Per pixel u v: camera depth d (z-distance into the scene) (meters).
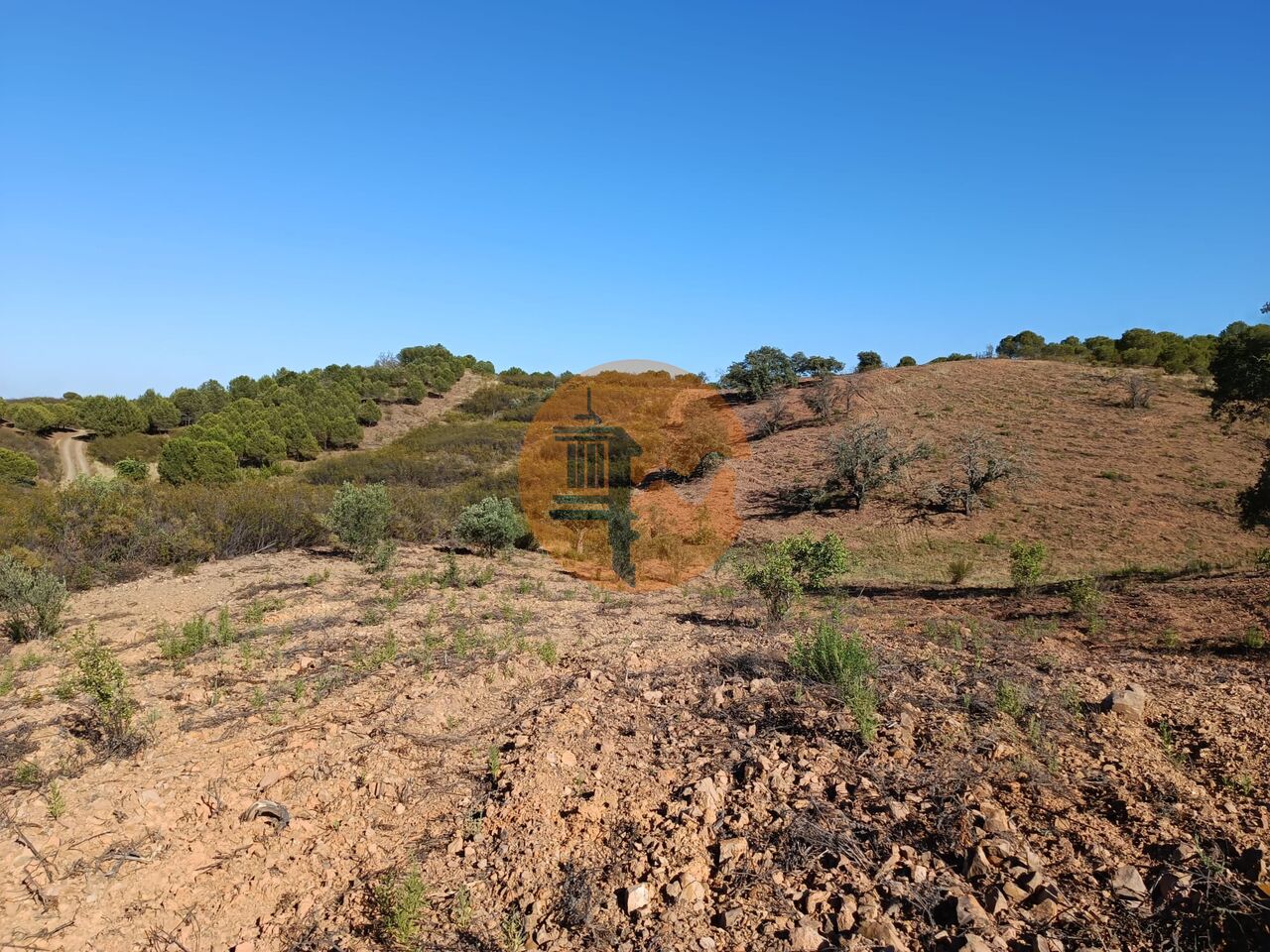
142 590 9.02
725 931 2.76
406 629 7.15
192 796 3.79
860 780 3.71
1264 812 3.17
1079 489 22.31
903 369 40.53
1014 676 5.14
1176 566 14.88
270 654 6.15
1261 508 13.00
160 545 10.79
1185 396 31.11
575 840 3.44
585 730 4.65
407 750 4.45
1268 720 4.16
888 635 7.09
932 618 8.30
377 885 3.15
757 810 3.53
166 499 12.46
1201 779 3.56
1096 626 7.31
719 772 3.93
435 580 9.86
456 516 16.05
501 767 4.21
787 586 7.41
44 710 4.83
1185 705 4.51
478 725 4.89
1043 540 19.05
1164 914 2.64
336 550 12.70
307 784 4.02
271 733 4.60
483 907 3.03
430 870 3.31
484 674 5.73
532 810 3.68
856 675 4.86
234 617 7.52
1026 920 2.69
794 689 4.99
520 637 6.90
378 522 11.37
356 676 5.67
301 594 8.64
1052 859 3.02
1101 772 3.64
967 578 14.83
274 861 3.38
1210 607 7.99
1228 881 2.71
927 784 3.60
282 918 3.01
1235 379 12.56
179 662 5.77
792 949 2.63
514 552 14.19
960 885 2.90
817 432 30.92
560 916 2.92
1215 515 19.69
